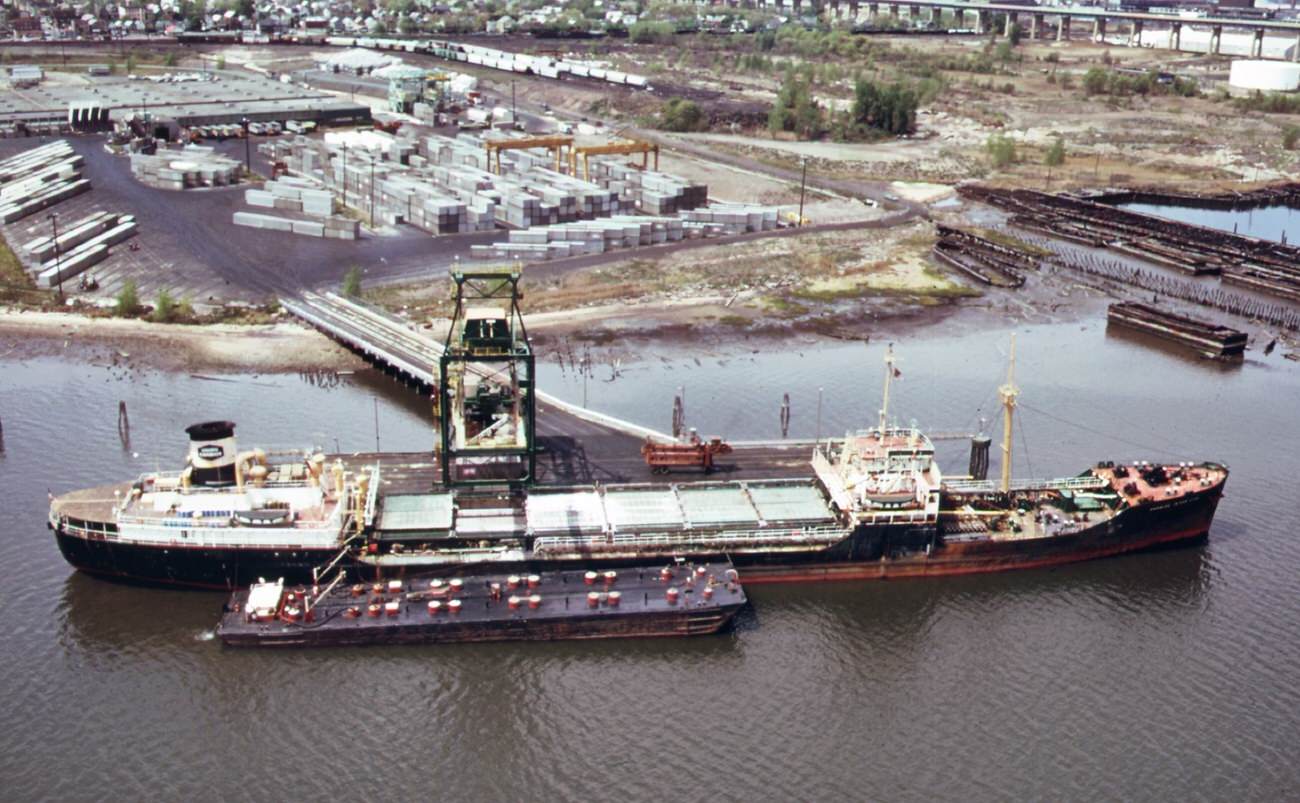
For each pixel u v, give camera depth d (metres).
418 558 150.50
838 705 134.50
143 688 133.50
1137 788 122.81
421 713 131.25
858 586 158.75
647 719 131.50
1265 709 134.75
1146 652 144.75
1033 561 162.38
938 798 121.00
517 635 142.62
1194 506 165.88
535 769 123.56
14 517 165.62
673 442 183.00
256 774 121.69
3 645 139.75
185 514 149.00
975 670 141.25
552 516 158.12
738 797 120.50
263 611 141.12
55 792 118.56
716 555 155.38
